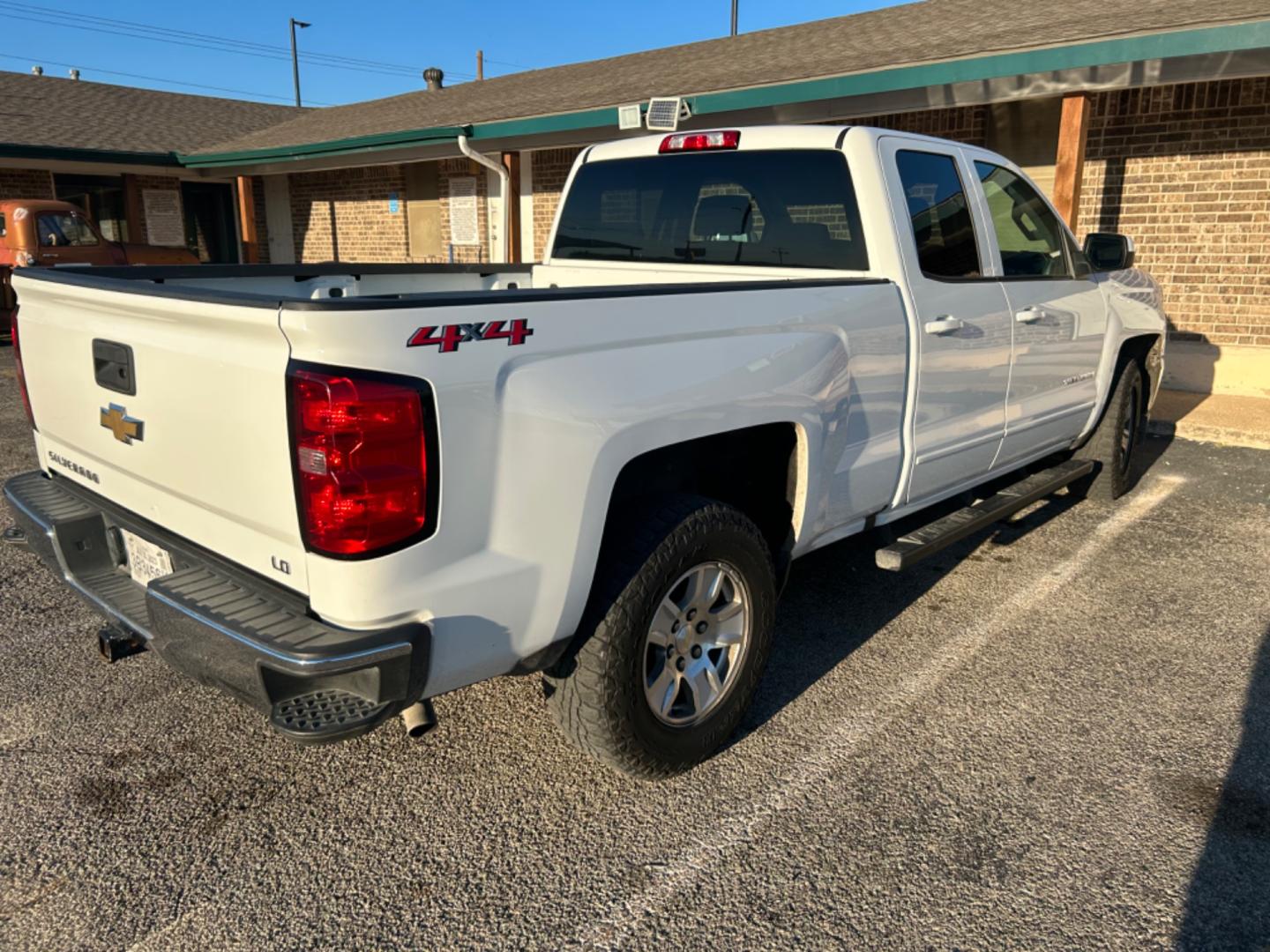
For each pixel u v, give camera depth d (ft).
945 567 15.92
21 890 8.13
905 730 10.84
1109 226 31.12
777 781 9.87
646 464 10.05
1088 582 15.24
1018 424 14.61
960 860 8.65
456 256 52.31
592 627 8.69
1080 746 10.52
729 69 36.94
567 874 8.45
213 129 66.33
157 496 8.75
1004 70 24.89
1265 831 9.05
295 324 6.67
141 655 12.41
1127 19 25.08
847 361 10.79
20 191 55.06
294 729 6.97
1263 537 17.39
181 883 8.26
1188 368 29.99
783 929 7.81
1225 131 28.45
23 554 15.93
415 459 7.02
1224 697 11.57
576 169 15.40
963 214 13.17
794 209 12.49
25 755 10.11
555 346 7.83
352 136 48.42
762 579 10.09
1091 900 8.14
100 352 8.91
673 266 13.99
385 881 8.34
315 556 7.07
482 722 11.00
